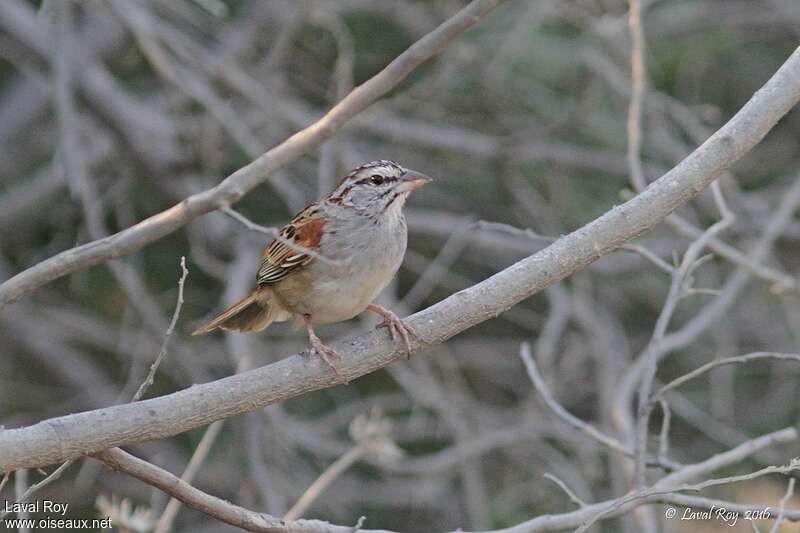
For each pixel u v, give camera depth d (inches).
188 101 557.9
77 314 570.3
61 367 565.0
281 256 302.0
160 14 588.4
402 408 543.2
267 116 522.3
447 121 600.7
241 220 260.2
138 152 536.7
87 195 450.6
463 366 578.9
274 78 542.3
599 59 532.1
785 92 268.8
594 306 557.6
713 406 532.1
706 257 327.6
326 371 254.2
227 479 511.2
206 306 555.2
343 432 548.4
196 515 519.8
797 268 593.0
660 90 608.1
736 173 620.4
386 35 594.9
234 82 504.7
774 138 620.7
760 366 574.6
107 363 601.6
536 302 597.9
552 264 259.9
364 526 513.3
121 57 619.8
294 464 497.0
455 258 589.0
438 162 592.1
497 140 562.6
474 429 538.6
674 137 604.4
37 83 594.9
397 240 304.7
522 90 599.8
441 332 259.4
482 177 590.2
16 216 577.6
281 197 544.1
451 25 277.3
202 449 325.1
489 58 581.6
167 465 514.9
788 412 554.9
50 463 234.7
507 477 516.7
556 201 577.9
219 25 589.9
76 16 607.8
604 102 585.9
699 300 568.1
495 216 584.1
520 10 591.8
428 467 463.5
